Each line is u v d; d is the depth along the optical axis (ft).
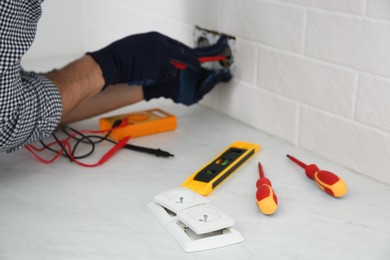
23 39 2.95
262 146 4.08
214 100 4.88
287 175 3.57
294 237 2.85
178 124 4.52
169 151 3.96
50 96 3.26
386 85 3.33
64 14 6.18
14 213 3.08
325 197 3.28
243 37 4.37
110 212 3.10
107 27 6.12
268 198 3.01
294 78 3.98
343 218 3.05
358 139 3.59
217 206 3.17
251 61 4.35
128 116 4.35
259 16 4.16
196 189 3.28
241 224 2.97
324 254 2.71
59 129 4.34
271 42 4.11
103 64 3.76
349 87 3.57
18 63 2.99
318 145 3.90
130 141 4.13
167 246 2.77
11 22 2.81
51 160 3.75
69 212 3.10
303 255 2.70
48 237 2.85
